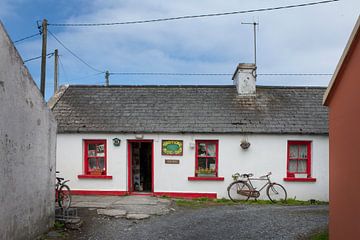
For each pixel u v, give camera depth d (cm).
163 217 1097
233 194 1503
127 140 1546
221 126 1528
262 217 1094
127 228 959
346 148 661
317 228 948
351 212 636
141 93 1752
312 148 1511
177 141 1530
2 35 653
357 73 616
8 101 680
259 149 1514
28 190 777
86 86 1817
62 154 1552
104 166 1564
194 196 1514
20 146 736
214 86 1784
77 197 1462
